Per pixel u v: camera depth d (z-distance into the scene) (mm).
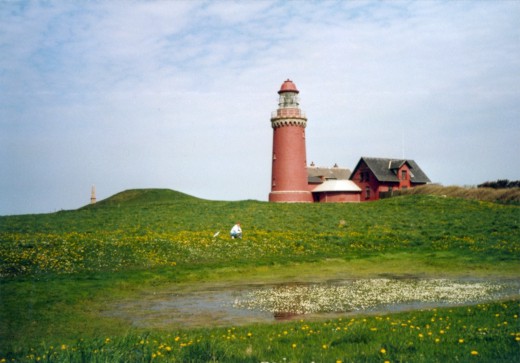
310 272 29312
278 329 14539
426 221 51250
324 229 46594
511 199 66250
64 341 13984
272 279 26906
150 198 85938
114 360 10203
